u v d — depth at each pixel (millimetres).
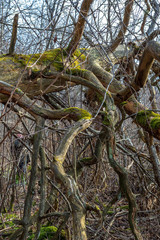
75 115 2072
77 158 3584
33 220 2332
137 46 3869
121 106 2734
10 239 2326
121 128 4383
